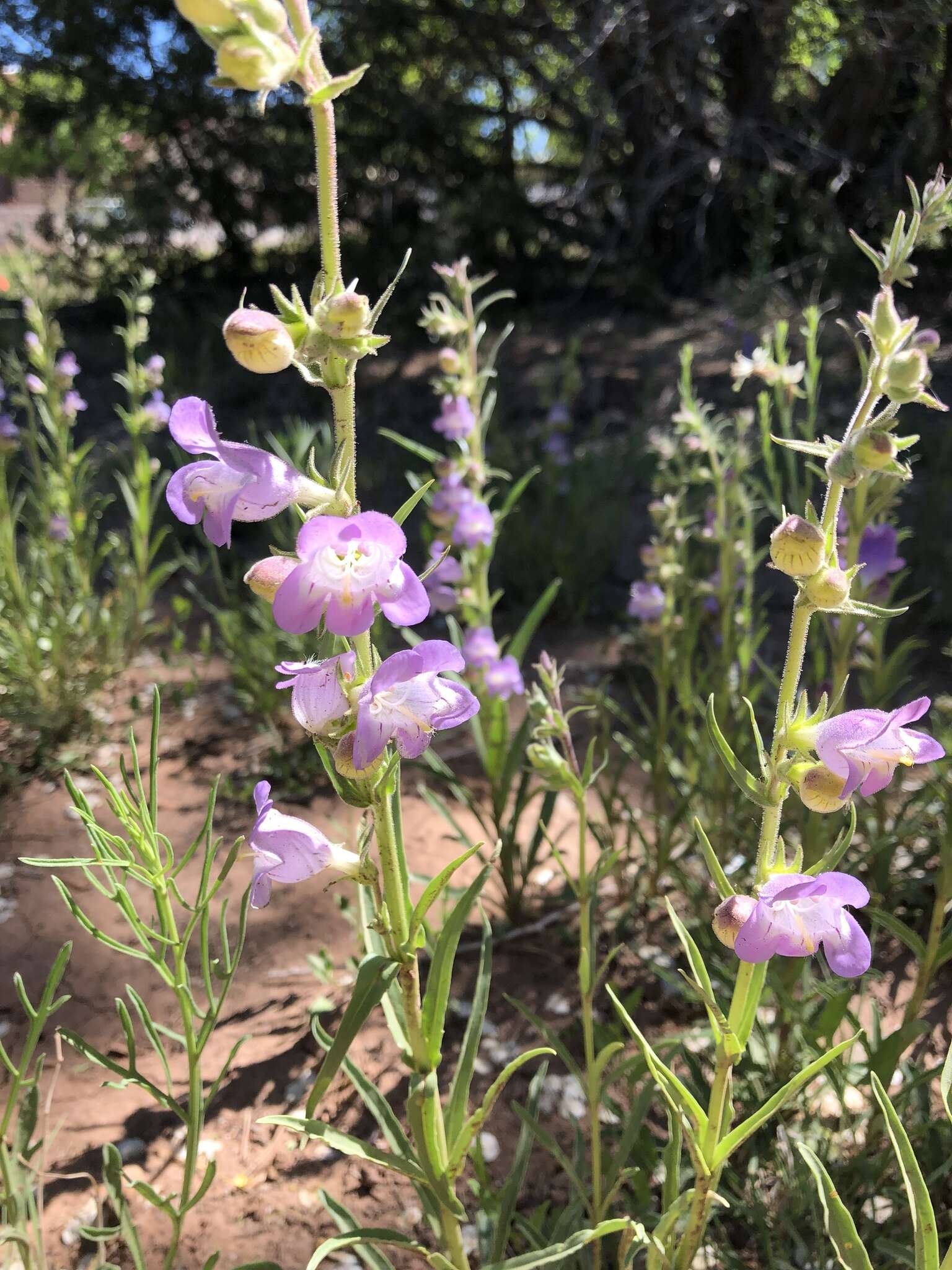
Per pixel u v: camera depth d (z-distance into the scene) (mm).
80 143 1656
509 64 1530
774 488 368
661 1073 206
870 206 1308
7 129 1706
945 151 1253
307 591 164
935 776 389
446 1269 222
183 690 591
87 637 566
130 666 619
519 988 377
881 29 1252
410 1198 302
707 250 1482
